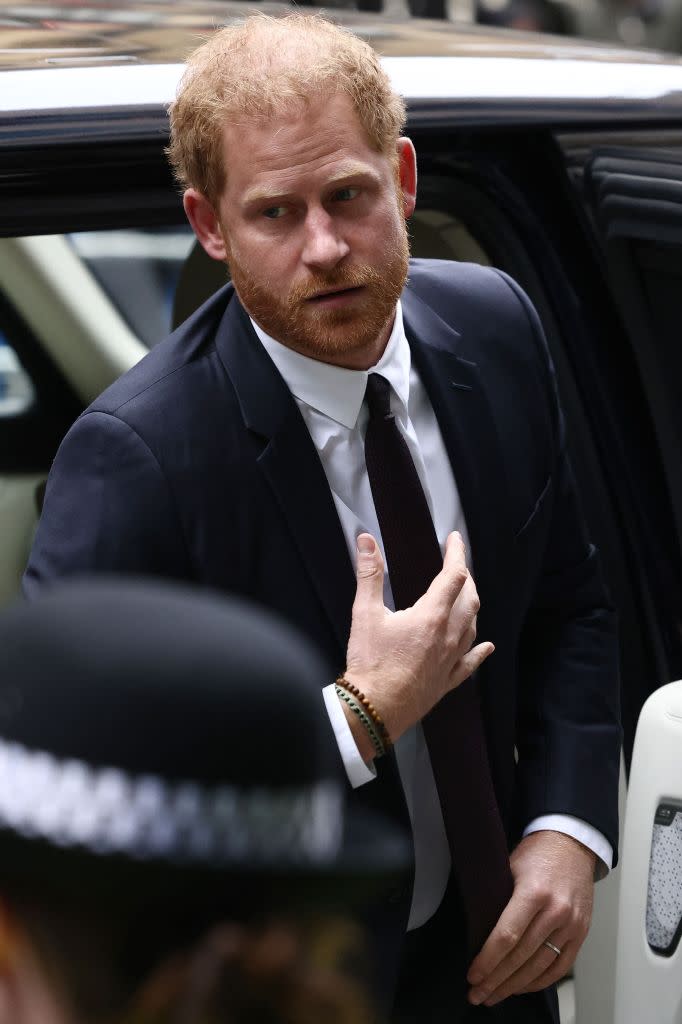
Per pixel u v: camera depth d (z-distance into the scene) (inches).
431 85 180.5
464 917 159.0
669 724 150.8
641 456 189.3
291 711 59.7
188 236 181.9
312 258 136.6
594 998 182.2
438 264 170.4
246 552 144.6
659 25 497.4
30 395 179.8
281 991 59.8
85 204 159.0
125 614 60.1
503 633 158.2
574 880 158.1
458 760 150.9
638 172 184.2
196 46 175.9
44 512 146.1
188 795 58.1
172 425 143.6
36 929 58.4
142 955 58.4
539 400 164.7
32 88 157.2
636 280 186.1
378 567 142.2
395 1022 157.8
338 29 140.9
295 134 135.1
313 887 60.4
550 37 221.8
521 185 187.5
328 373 146.8
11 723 58.5
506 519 157.8
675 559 189.5
